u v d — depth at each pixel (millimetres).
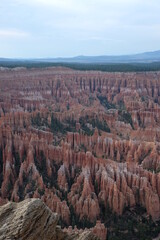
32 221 20516
